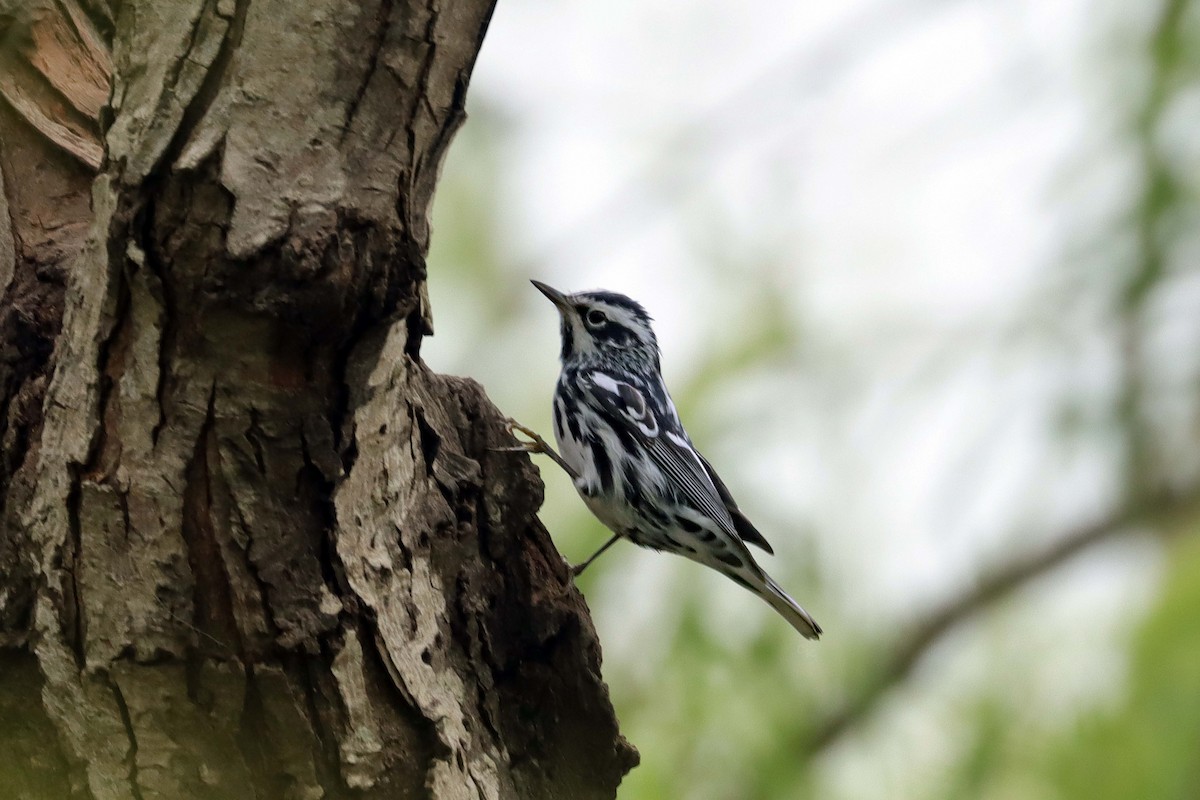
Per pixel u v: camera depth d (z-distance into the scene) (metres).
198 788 6.73
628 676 13.97
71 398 6.41
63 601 6.55
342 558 6.79
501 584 8.10
